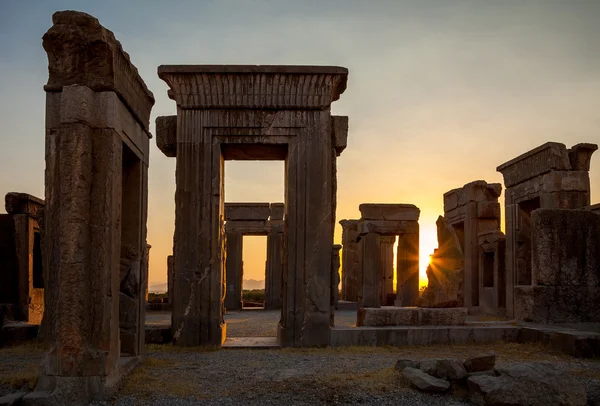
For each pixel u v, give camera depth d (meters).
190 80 10.98
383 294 28.97
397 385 6.83
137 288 8.23
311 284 10.80
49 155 6.45
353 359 9.09
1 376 7.17
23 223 16.52
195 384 7.07
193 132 10.97
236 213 25.16
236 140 11.00
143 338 8.62
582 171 15.43
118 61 6.80
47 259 6.36
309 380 7.20
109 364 6.40
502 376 6.24
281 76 10.99
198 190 10.88
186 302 10.64
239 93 11.02
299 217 10.90
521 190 17.20
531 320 11.88
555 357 9.27
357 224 27.09
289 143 11.02
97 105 6.55
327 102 11.05
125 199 8.19
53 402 5.82
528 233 17.44
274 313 21.81
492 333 11.05
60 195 6.32
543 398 5.91
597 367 8.38
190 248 10.76
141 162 8.28
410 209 24.31
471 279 20.23
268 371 7.98
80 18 6.50
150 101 8.67
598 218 12.34
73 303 6.20
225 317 19.17
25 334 11.41
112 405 6.07
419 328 10.90
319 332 10.69
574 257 12.17
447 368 6.80
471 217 20.45
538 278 12.10
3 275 16.42
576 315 11.97
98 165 6.48
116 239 6.72
